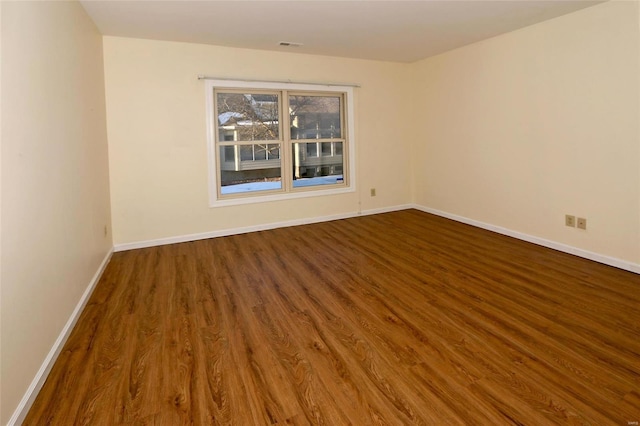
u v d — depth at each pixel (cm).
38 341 188
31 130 192
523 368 193
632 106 306
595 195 341
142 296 291
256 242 437
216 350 216
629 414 160
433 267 344
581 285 295
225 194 473
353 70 528
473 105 467
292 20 353
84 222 288
